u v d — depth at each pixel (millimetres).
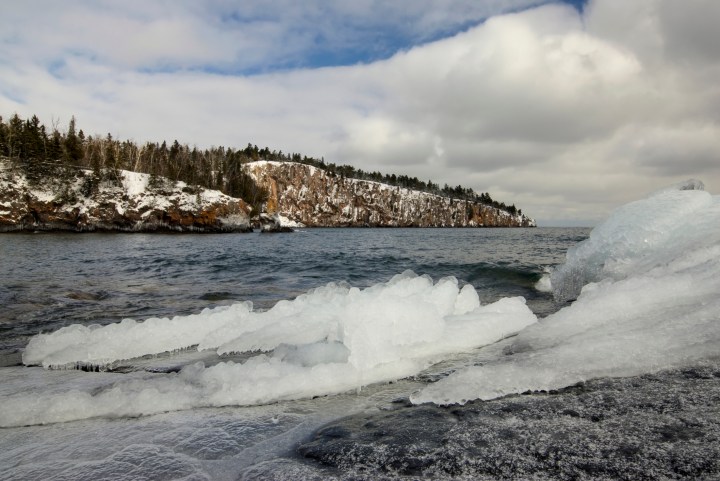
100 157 64812
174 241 34281
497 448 1580
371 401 2297
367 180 143750
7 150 51250
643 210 5094
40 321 5039
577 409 1844
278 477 1525
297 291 7586
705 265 3297
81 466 1678
